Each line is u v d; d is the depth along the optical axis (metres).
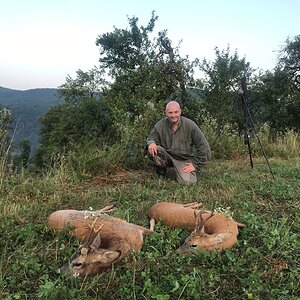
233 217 2.17
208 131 4.71
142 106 4.21
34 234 1.89
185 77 6.97
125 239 1.67
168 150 3.10
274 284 1.48
